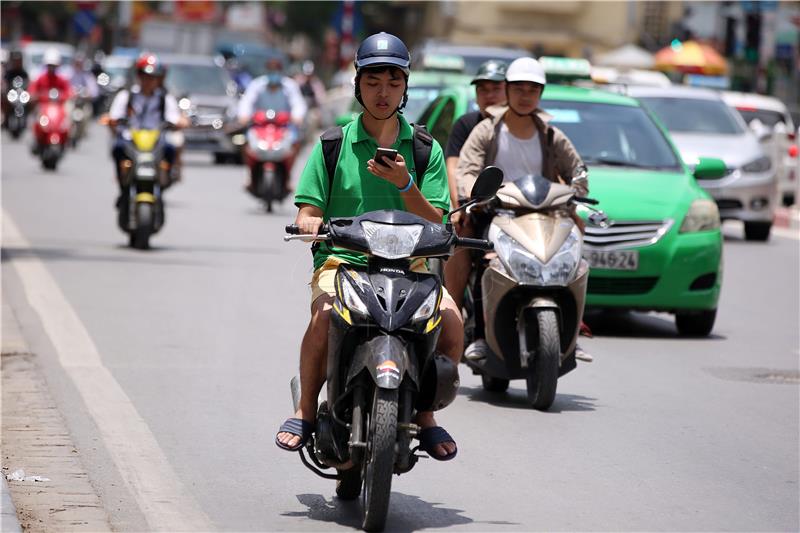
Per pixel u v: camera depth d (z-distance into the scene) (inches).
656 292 1261.1
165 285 1427.2
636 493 746.8
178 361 1056.8
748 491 759.1
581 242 959.6
